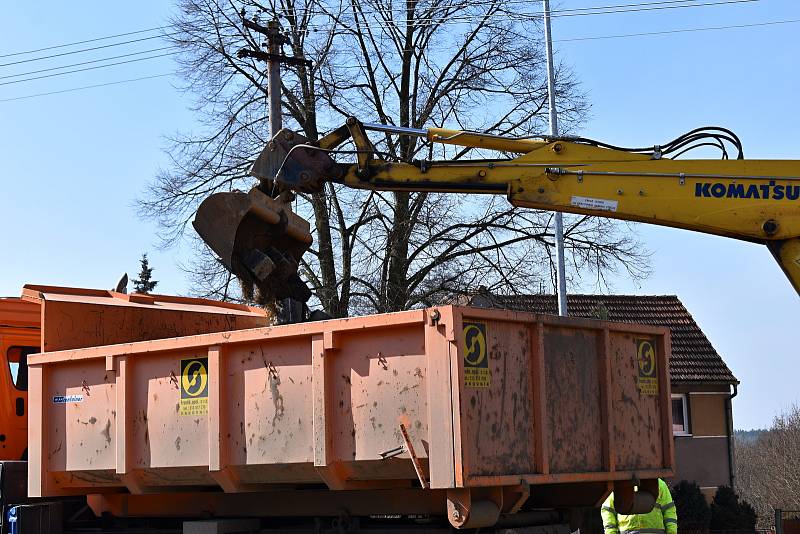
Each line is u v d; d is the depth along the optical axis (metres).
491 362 6.73
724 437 30.69
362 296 27.20
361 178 8.88
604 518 9.00
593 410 7.66
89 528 9.15
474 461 6.44
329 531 7.79
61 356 8.53
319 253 27.25
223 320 10.48
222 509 8.37
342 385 6.96
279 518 8.30
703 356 31.23
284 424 7.21
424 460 6.60
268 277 9.30
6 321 10.16
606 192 8.34
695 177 8.17
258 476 7.46
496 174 8.61
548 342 7.30
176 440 7.78
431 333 6.53
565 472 7.25
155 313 9.86
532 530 7.88
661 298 33.78
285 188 9.16
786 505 52.47
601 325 7.78
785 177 8.01
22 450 10.16
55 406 8.66
